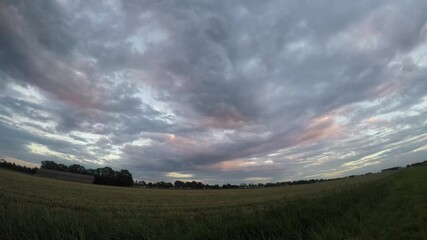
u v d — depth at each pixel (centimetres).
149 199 4216
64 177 9638
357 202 1664
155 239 695
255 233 855
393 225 1040
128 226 727
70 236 625
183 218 881
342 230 927
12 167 11181
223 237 784
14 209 716
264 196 4916
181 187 14025
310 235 838
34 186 4422
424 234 880
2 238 613
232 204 3453
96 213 805
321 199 1552
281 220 940
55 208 2098
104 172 11638
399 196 2000
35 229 648
